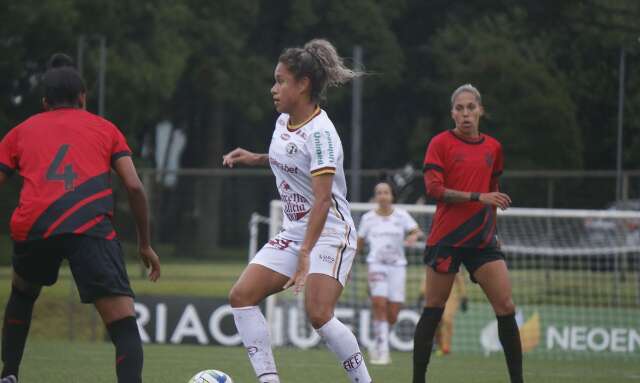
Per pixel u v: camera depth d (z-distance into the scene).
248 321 21.23
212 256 61.06
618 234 54.84
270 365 21.27
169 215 60.28
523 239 56.97
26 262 20.44
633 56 89.56
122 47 97.06
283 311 50.19
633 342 47.69
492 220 25.78
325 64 21.23
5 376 21.73
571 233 56.72
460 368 37.91
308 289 21.08
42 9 91.25
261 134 125.50
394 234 40.75
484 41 110.06
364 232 41.16
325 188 20.33
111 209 20.31
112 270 19.84
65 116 20.73
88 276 19.70
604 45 98.12
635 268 53.88
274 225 50.22
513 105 100.12
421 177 68.12
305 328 49.91
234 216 61.72
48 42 95.06
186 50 102.50
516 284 54.88
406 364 39.78
